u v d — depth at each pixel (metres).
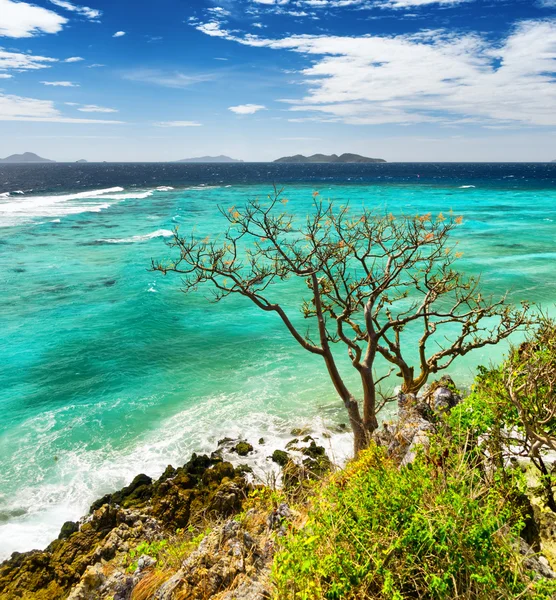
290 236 47.09
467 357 21.89
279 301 31.28
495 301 29.48
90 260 41.03
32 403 18.77
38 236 50.66
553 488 5.89
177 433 16.72
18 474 14.57
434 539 3.93
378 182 147.38
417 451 5.84
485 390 6.46
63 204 79.12
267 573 5.08
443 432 6.08
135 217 64.94
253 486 12.67
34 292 32.22
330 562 4.02
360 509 4.55
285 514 6.21
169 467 14.09
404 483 4.69
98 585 7.61
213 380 20.73
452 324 26.23
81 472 14.66
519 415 5.65
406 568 3.93
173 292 32.84
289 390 19.72
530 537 5.29
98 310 28.97
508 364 6.47
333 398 18.97
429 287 14.02
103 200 87.25
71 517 12.85
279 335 25.70
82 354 23.06
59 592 9.45
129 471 14.70
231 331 26.28
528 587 3.72
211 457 15.12
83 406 18.52
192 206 77.94
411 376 13.59
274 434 16.50
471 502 4.25
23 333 25.44
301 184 137.12
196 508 12.15
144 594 5.84
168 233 51.69
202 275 13.45
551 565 4.92
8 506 13.21
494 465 5.54
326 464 11.49
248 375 21.16
